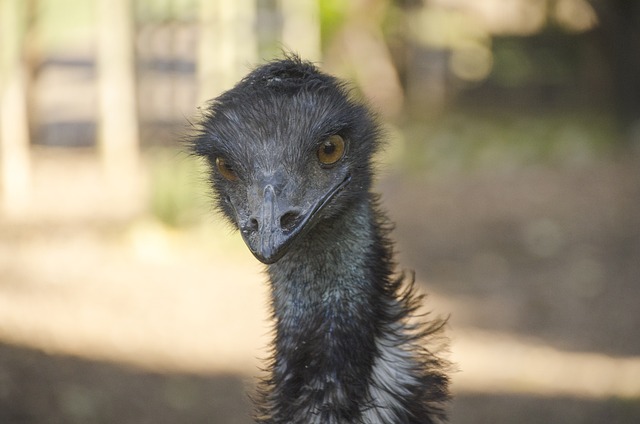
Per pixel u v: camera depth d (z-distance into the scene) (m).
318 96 7.06
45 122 35.44
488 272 23.31
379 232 7.30
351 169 7.07
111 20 28.41
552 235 25.69
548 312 20.91
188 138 8.41
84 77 40.03
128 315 18.80
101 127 29.55
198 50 26.81
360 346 6.97
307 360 7.00
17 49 27.12
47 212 25.67
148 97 30.16
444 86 40.78
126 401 14.42
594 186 29.53
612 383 16.88
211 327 18.42
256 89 7.10
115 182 28.31
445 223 26.80
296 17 28.09
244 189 7.03
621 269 23.38
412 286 7.36
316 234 6.98
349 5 37.31
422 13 40.84
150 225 24.41
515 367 17.69
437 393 7.27
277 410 7.11
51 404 13.88
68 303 18.98
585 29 38.19
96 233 23.89
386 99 40.25
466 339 19.11
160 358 16.69
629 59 36.06
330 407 6.87
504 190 29.62
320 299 7.04
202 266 22.06
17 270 21.00
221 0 23.86
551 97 39.59
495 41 41.19
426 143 35.31
